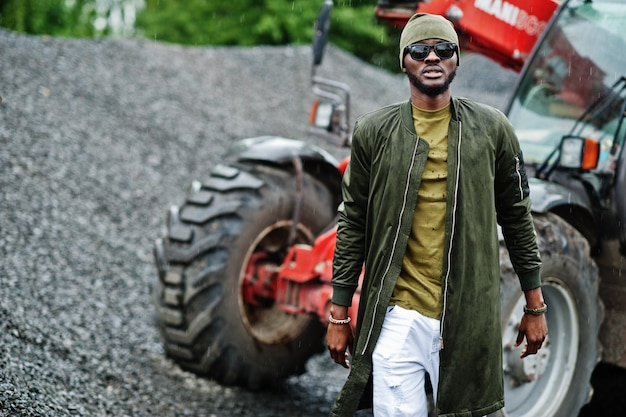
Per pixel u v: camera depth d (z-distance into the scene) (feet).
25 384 11.72
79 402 12.07
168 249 13.84
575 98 13.80
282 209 14.35
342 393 8.73
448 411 8.52
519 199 8.97
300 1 51.49
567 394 12.33
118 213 22.39
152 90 32.04
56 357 13.69
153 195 24.21
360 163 8.96
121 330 16.21
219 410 13.33
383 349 8.65
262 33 52.34
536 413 12.09
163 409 12.87
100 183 23.61
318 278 13.29
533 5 15.28
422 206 8.60
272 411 13.79
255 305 14.43
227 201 13.88
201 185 14.43
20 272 17.37
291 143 14.67
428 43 8.41
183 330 13.71
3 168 22.11
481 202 8.52
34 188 21.76
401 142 8.57
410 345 8.63
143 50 35.73
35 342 13.93
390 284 8.55
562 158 12.55
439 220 8.57
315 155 14.64
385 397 8.64
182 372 14.66
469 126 8.56
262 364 14.33
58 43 32.99
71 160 24.18
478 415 8.59
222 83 36.17
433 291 8.59
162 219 23.02
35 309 15.75
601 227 12.90
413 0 14.80
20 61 29.71
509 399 11.94
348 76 44.01
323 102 14.24
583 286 12.12
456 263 8.43
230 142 30.22
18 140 23.97
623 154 12.75
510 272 11.18
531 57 14.37
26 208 20.58
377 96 42.70
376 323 8.61
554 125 13.85
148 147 27.22
